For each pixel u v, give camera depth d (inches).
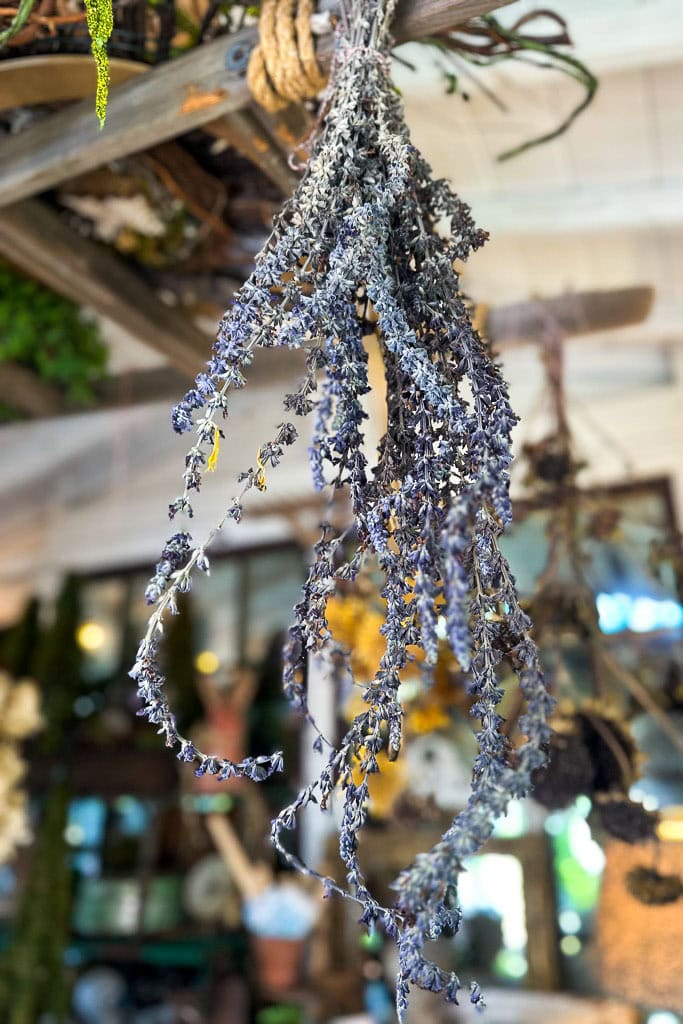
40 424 94.7
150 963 132.3
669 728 62.5
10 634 130.8
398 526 25.5
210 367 25.9
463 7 33.0
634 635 65.7
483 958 113.7
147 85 41.6
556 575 67.8
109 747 122.5
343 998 109.1
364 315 29.1
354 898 22.8
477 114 81.7
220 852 128.6
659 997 52.7
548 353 77.6
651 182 89.5
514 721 52.2
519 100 79.3
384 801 81.0
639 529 114.4
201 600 154.9
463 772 84.6
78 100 45.4
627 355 126.2
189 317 70.4
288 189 46.9
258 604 150.9
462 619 18.4
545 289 108.3
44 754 116.5
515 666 23.0
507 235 98.1
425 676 22.0
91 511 157.2
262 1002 117.3
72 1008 117.6
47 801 111.8
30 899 103.3
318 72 35.9
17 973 98.2
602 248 100.5
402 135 29.8
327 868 116.5
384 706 24.0
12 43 40.6
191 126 41.4
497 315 80.3
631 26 69.1
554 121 82.1
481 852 117.0
